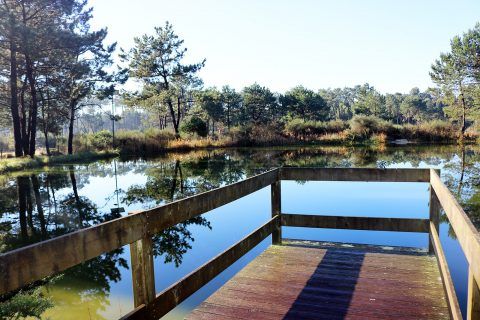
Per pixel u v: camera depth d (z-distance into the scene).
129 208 10.14
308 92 48.91
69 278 5.43
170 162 21.48
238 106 47.25
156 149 28.69
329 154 23.91
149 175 16.11
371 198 10.04
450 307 2.41
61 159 23.02
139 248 2.09
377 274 3.44
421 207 8.91
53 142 39.12
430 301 2.88
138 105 33.75
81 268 5.88
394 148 26.91
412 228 4.05
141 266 2.09
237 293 3.13
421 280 3.27
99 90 26.59
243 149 29.88
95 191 12.76
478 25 32.28
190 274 2.57
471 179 12.35
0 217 9.44
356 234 6.90
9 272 1.37
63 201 11.29
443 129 32.31
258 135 33.75
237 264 5.48
